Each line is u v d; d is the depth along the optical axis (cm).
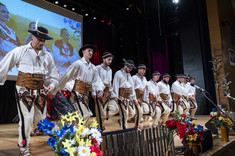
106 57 405
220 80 927
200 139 255
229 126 354
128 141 181
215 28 975
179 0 1045
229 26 1053
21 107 228
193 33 990
